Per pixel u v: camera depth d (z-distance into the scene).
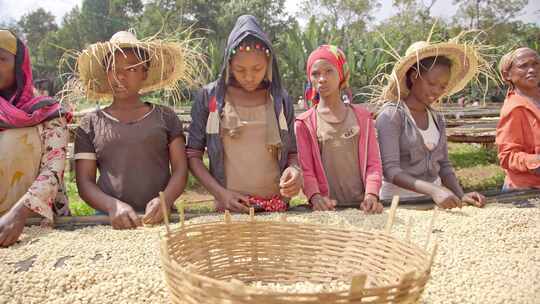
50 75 24.95
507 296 1.54
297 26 22.00
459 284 1.65
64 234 2.18
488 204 2.72
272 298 1.03
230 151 2.66
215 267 1.63
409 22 27.25
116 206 2.32
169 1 32.31
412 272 1.09
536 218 2.37
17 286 1.63
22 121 2.39
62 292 1.62
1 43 2.36
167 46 2.68
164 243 1.35
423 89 2.89
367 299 1.16
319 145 2.82
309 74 2.82
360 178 2.81
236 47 2.46
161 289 1.59
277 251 1.74
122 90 2.56
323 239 1.72
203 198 6.12
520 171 3.15
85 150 2.57
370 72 17.88
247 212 2.51
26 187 2.44
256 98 2.71
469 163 8.95
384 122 2.88
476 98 15.06
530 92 3.27
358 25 35.19
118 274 1.71
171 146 2.66
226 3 36.03
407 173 2.86
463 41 3.05
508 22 29.30
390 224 1.61
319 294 1.02
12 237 2.04
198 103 2.73
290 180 2.38
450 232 2.21
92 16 42.34
